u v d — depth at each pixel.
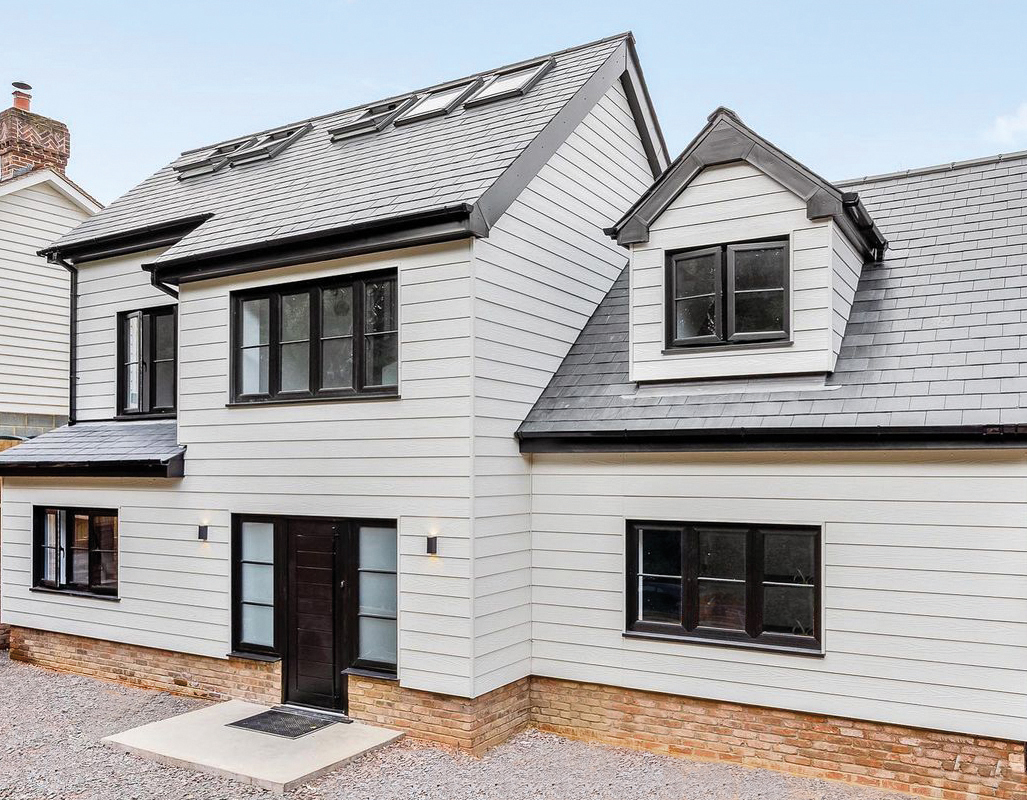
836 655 6.65
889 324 7.44
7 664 10.95
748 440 6.98
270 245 8.26
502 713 7.68
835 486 6.72
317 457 8.23
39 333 14.59
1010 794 6.04
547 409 8.17
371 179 8.88
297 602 8.41
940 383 6.53
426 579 7.50
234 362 8.91
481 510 7.41
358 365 8.02
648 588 7.65
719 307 7.66
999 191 8.59
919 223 8.64
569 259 9.07
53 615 10.62
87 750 7.50
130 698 9.24
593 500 7.85
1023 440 5.93
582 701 7.85
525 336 8.19
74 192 15.07
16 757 7.35
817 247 7.20
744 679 7.03
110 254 11.20
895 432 6.29
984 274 7.53
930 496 6.35
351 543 8.03
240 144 12.83
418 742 7.54
